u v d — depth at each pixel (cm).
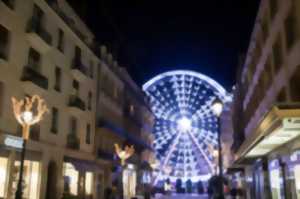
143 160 6662
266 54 2748
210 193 4084
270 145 2266
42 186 2862
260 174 3216
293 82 2012
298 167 1869
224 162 6675
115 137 4828
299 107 1230
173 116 7344
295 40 1891
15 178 2522
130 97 5822
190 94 7338
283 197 2259
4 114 2448
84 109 3716
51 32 3159
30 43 2820
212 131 7175
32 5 2872
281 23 2195
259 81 3222
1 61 2452
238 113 5403
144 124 6969
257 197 3462
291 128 1370
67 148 3372
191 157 7344
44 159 2917
